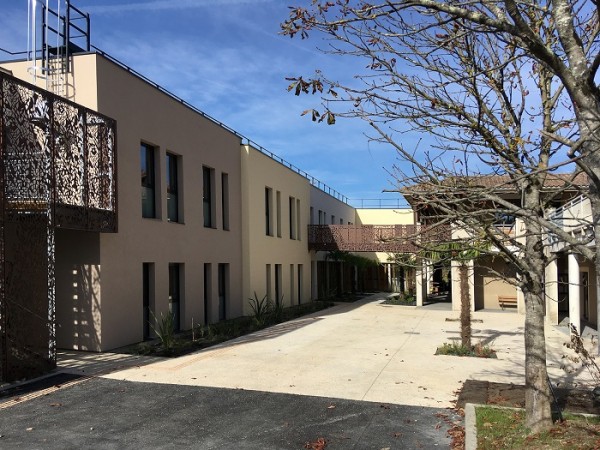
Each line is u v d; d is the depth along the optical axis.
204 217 17.41
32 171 8.81
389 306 25.38
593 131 3.14
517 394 7.71
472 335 15.06
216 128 17.98
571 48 3.43
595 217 3.68
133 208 12.58
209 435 6.02
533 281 5.71
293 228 27.53
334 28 4.62
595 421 6.11
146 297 13.48
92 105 11.41
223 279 18.91
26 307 8.49
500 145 5.16
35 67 11.70
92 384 8.29
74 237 11.38
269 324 17.25
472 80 5.07
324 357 10.94
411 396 7.73
